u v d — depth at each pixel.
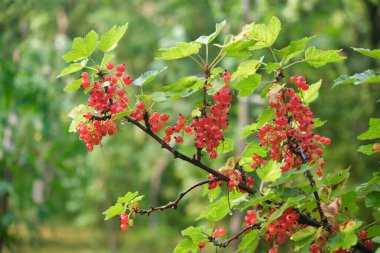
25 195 9.36
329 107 10.01
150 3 15.24
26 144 9.55
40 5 10.32
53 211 9.78
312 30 10.73
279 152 3.03
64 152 9.53
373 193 3.01
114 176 14.79
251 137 8.92
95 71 2.99
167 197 16.83
